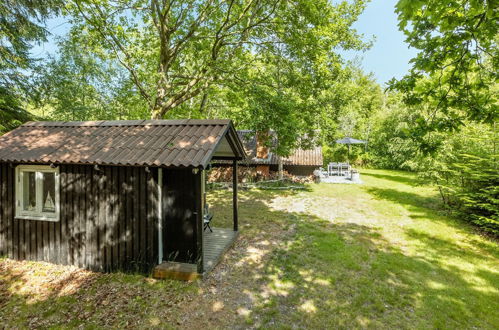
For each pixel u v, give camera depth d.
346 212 10.10
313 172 18.30
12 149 5.73
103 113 15.91
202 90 11.49
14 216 5.84
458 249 6.52
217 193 13.77
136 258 5.16
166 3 10.20
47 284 4.83
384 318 3.91
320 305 4.23
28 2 8.55
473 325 3.79
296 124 10.75
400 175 21.56
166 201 5.36
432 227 8.27
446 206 10.41
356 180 18.03
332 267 5.52
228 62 11.39
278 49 11.08
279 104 9.88
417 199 12.45
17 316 3.94
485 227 7.69
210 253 5.84
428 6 3.34
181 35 11.20
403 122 20.38
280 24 10.05
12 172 5.83
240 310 4.10
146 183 5.09
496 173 8.12
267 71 12.70
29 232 5.77
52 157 5.28
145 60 12.28
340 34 12.90
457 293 4.57
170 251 5.39
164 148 5.08
